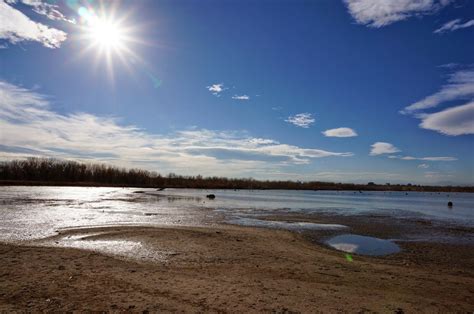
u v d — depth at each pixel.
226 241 16.50
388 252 15.84
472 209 48.25
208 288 8.64
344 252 15.47
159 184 126.00
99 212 29.22
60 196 51.66
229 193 88.00
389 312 7.38
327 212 37.41
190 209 35.38
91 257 11.95
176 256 12.90
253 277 10.05
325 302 7.89
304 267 11.67
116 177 126.69
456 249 16.77
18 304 7.23
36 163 116.31
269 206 43.84
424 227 25.50
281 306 7.50
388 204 59.19
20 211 27.92
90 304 7.30
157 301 7.57
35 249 13.06
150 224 22.12
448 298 8.65
